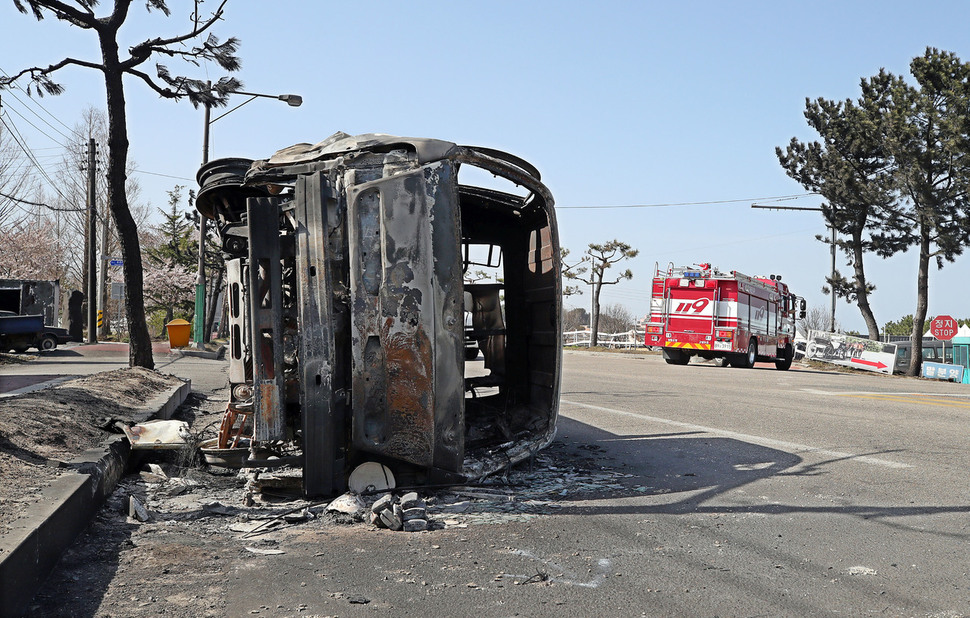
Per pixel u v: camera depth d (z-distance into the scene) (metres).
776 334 31.58
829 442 9.02
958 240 34.34
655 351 46.62
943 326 35.62
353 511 5.39
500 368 9.00
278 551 4.57
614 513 5.60
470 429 7.98
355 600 3.74
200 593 3.81
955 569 4.31
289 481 5.87
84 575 4.04
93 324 32.97
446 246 5.91
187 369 19.38
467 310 9.03
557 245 7.48
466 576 4.13
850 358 37.53
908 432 9.87
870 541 4.87
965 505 5.85
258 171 6.01
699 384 17.91
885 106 37.47
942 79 34.53
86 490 4.96
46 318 27.52
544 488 6.45
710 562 4.41
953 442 9.02
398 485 5.96
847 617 3.59
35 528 3.78
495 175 6.58
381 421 5.73
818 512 5.64
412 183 5.82
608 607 3.69
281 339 5.78
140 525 5.09
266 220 5.79
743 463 7.67
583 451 8.39
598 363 28.61
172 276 56.06
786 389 16.86
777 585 4.02
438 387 5.85
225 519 5.33
